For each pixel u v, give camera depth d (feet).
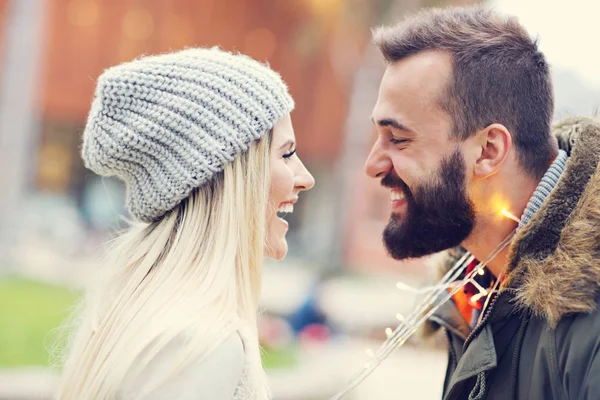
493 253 7.37
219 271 6.76
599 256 6.24
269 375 22.02
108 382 6.27
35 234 59.21
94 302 7.17
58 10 69.97
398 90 7.41
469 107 7.20
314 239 82.48
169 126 6.92
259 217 7.10
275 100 7.20
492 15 7.54
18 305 28.27
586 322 6.10
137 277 6.89
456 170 7.27
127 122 6.96
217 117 6.95
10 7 42.22
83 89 71.72
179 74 7.01
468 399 6.99
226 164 7.01
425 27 7.48
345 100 82.17
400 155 7.49
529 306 6.53
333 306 42.73
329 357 30.07
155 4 72.95
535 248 6.65
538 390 6.41
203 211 7.00
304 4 76.23
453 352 7.95
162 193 7.02
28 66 42.19
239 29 76.28
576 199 6.58
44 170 73.05
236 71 7.13
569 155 7.46
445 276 8.02
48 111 70.79
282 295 40.91
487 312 6.91
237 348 6.35
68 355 7.58
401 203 7.73
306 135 81.35
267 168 7.17
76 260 49.80
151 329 6.34
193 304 6.49
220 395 6.14
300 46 65.82
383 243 7.81
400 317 7.92
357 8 59.26
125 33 72.43
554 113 7.64
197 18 74.49
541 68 7.30
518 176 7.22
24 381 16.87
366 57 63.26
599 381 5.87
